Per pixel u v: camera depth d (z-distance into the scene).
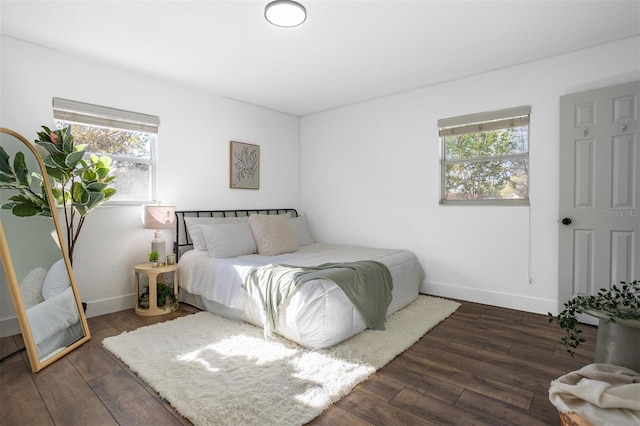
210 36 2.62
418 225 3.89
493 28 2.53
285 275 2.52
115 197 3.24
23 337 2.06
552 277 3.07
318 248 4.09
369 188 4.30
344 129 4.54
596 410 1.26
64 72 2.88
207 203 3.93
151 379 1.91
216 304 3.05
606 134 2.73
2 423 1.56
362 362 2.12
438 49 2.87
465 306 3.38
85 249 3.02
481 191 3.52
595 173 2.78
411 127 3.91
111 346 2.36
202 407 1.65
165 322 2.86
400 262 3.39
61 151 2.58
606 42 2.76
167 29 2.52
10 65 2.61
